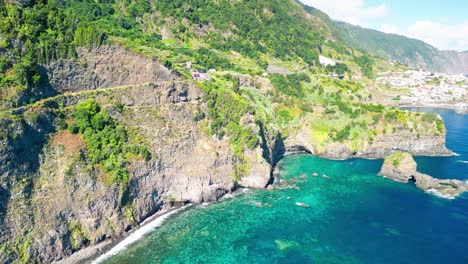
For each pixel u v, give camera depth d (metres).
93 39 110.25
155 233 91.06
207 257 82.94
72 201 83.44
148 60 119.12
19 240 73.50
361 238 92.81
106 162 92.56
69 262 77.81
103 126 97.69
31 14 101.50
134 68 116.56
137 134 103.19
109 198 88.44
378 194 119.62
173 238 89.44
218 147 115.06
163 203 102.94
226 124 120.50
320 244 89.75
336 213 105.56
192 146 111.56
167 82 114.19
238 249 86.44
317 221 100.75
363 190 122.81
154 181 100.75
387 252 87.00
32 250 74.19
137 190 96.00
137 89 109.00
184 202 106.25
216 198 110.44
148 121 107.31
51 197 81.06
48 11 108.12
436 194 119.69
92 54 109.62
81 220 84.00
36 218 77.25
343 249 87.88
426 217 104.06
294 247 88.12
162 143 106.00
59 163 85.81
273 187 122.31
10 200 75.38
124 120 103.56
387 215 105.06
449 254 86.44
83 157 89.75
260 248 87.19
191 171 107.94
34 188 80.12
